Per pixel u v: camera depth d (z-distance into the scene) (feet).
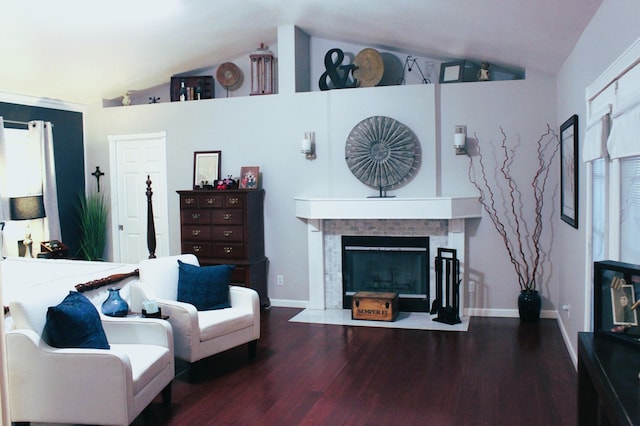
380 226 18.25
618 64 8.23
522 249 17.01
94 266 14.74
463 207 16.76
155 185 20.94
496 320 16.93
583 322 11.84
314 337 15.62
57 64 17.71
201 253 18.92
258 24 18.12
